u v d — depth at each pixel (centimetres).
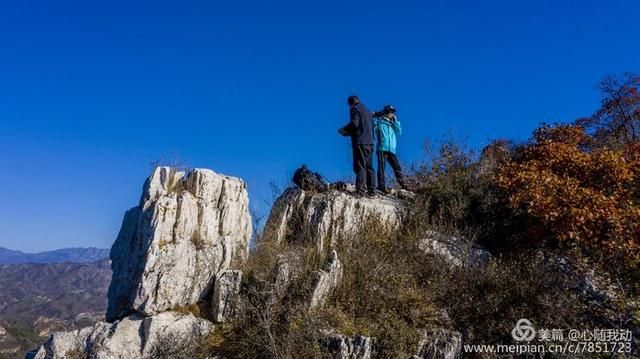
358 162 1075
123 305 771
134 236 804
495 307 770
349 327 730
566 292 793
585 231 853
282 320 748
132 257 786
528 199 932
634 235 836
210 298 802
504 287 800
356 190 1063
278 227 946
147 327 730
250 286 792
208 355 713
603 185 956
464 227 1017
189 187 859
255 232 933
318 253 865
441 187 1102
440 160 1234
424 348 707
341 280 807
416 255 902
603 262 852
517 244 962
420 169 1234
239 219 892
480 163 1197
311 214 950
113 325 739
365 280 810
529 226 961
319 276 777
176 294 766
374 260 856
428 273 863
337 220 944
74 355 706
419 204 1041
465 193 1084
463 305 778
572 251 879
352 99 1088
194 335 733
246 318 758
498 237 998
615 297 791
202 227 827
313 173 1037
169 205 799
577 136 1256
